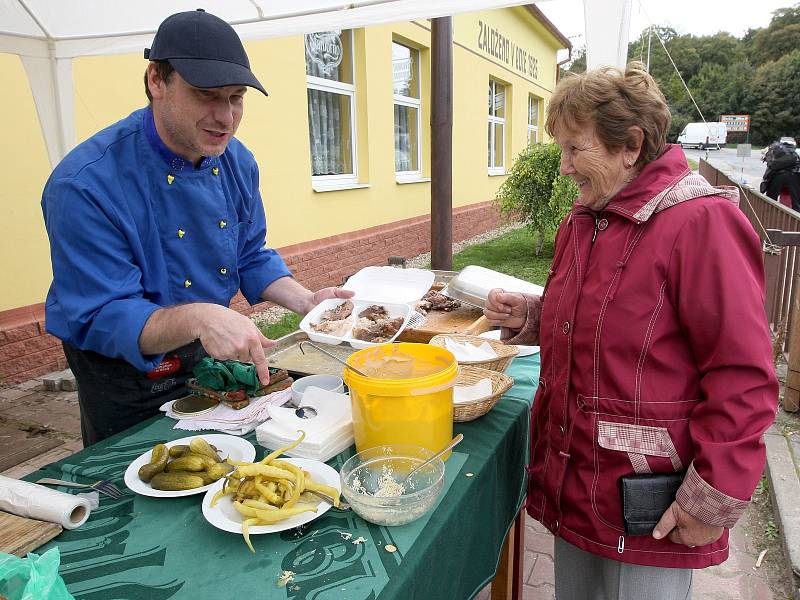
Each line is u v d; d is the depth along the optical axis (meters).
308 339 2.44
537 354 2.28
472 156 11.57
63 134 3.49
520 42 13.63
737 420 1.08
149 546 1.09
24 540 1.08
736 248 1.11
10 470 2.97
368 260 7.68
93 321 1.57
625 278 1.21
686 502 1.14
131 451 1.48
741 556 2.53
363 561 1.02
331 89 6.97
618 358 1.23
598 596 1.49
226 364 1.73
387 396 1.26
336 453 1.42
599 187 1.27
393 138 8.09
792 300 4.37
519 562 2.00
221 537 1.11
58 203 1.60
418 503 1.11
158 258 1.80
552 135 1.31
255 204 2.21
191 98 1.57
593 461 1.30
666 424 1.21
